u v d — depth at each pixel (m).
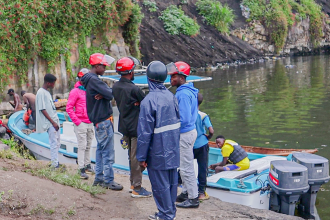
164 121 4.36
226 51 32.16
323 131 12.30
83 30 16.39
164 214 4.46
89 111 5.45
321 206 7.23
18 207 4.23
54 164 6.28
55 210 4.40
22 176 4.82
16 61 14.02
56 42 15.26
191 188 5.21
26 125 11.31
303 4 41.12
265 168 7.47
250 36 35.78
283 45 37.34
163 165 4.36
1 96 13.71
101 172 5.66
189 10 33.97
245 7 37.00
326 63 31.70
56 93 15.59
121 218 4.59
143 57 26.61
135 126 5.14
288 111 15.15
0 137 10.30
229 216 5.11
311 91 19.20
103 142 5.45
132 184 5.40
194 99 5.06
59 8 15.32
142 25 29.00
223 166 7.43
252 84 22.05
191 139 5.04
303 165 6.41
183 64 5.09
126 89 5.08
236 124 13.49
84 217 4.45
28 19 14.02
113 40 17.95
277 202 6.64
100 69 5.43
